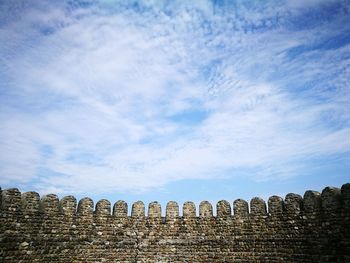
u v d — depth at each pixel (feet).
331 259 67.82
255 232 79.82
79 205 81.87
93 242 80.74
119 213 85.10
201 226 84.58
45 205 75.77
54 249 74.69
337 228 68.13
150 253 83.20
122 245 82.84
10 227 68.33
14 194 70.33
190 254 82.89
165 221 85.87
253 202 82.02
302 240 73.15
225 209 84.12
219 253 81.35
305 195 74.90
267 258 76.84
